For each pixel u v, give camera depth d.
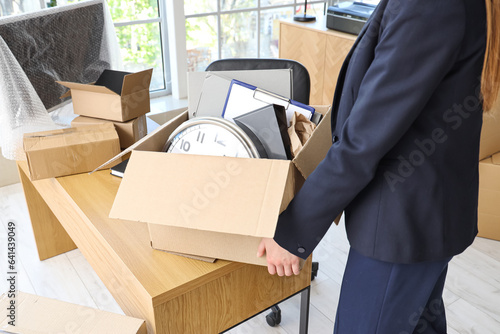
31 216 2.14
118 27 3.31
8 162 2.87
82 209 1.37
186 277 1.10
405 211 1.00
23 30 1.70
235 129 1.17
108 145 1.58
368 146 0.93
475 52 0.91
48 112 1.89
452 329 1.89
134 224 1.30
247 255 1.12
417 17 0.84
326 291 2.10
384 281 1.08
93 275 2.19
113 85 1.71
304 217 1.03
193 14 3.48
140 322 1.13
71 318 1.16
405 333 1.17
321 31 3.23
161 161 1.06
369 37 0.97
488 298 2.05
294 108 1.34
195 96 1.47
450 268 2.23
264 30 3.91
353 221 1.07
